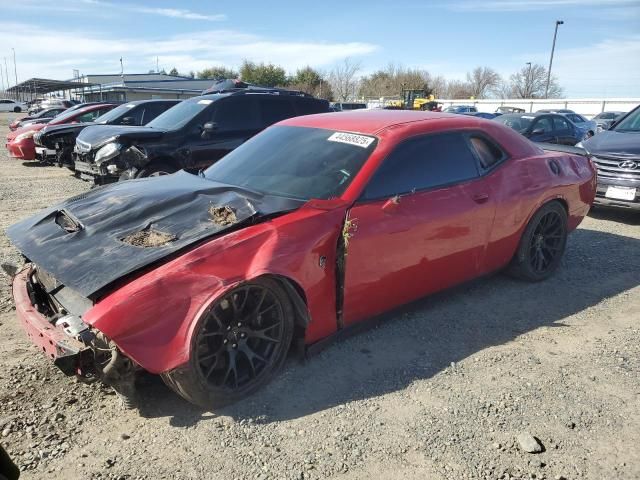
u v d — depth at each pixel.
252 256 2.96
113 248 2.95
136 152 8.20
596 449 2.75
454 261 4.10
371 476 2.54
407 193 3.74
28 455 2.64
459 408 3.07
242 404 3.06
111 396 3.15
